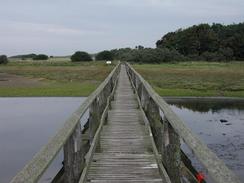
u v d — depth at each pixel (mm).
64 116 19922
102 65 70375
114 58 99250
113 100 13992
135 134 8352
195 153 2908
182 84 38875
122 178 5410
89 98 6203
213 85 37969
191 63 75375
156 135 7336
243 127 17578
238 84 38812
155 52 80250
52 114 20703
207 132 16391
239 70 55906
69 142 4043
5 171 10078
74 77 48438
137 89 14398
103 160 6352
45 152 2898
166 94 32062
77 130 4555
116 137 8078
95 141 6828
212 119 20109
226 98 30453
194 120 19734
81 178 4836
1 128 16422
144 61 79188
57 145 3119
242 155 12336
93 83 41312
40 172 2488
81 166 4949
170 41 95188
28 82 42375
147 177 5457
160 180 5305
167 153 4961
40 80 44906
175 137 4352
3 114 20828
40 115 20359
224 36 92062
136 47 93875
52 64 80562
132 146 7340
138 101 12430
